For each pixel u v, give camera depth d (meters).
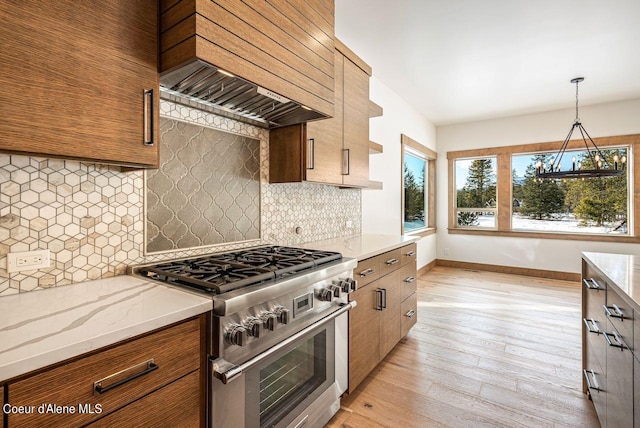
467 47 2.93
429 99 4.37
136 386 0.84
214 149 1.76
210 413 1.03
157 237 1.49
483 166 5.49
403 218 4.38
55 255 1.16
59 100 0.90
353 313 1.84
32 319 0.84
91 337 0.73
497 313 3.36
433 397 1.91
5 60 0.80
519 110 4.83
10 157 1.06
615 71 3.43
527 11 2.38
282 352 1.29
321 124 2.07
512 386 2.03
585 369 1.95
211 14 1.14
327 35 1.80
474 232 5.45
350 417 1.73
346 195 3.09
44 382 0.67
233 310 1.03
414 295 2.86
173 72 1.22
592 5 2.30
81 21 0.95
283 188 2.25
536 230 5.07
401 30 2.65
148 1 1.14
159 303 0.98
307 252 1.83
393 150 4.11
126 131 1.06
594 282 1.73
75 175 1.22
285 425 1.33
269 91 1.43
